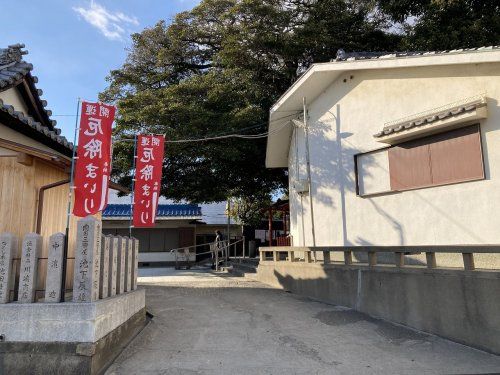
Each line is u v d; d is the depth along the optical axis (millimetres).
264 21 18703
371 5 18078
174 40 19938
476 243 8391
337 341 6836
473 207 8508
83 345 5211
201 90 17922
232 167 18953
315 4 19469
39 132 7977
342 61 10773
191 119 16266
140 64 21000
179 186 18828
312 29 17906
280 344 6691
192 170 18969
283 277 12242
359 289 8961
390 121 10352
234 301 10148
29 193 7043
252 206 26469
